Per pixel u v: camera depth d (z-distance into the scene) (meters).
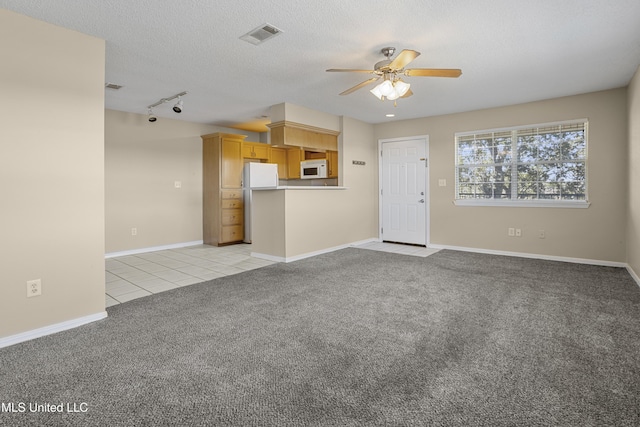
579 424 1.43
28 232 2.29
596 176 4.35
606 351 2.06
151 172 5.66
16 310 2.25
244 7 2.34
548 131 4.69
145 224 5.60
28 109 2.30
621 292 3.21
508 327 2.43
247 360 1.98
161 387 1.71
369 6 2.34
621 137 4.17
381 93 3.04
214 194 6.15
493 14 2.44
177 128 6.00
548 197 4.73
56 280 2.42
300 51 3.08
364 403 1.58
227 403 1.58
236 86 4.11
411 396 1.63
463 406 1.55
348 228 5.87
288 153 7.15
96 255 2.62
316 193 5.19
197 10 2.37
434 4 2.31
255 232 5.10
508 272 4.02
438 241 5.71
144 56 3.18
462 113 5.39
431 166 5.74
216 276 3.93
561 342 2.19
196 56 3.19
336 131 5.68
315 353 2.06
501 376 1.80
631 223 3.85
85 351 2.10
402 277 3.81
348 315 2.68
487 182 5.22
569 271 4.03
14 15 2.26
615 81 3.93
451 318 2.60
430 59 3.26
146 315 2.71
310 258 4.92
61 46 2.48
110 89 4.20
